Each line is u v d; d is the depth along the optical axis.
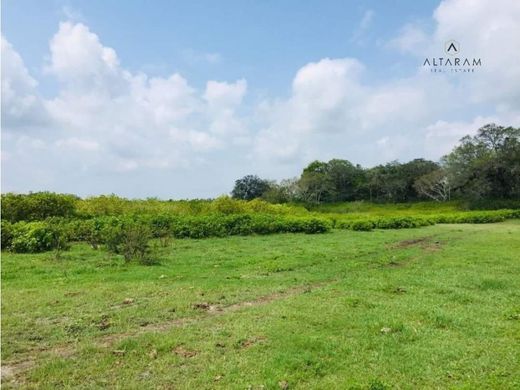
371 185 84.31
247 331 7.46
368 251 18.20
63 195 24.55
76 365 6.15
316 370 5.93
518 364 6.18
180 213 28.14
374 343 6.94
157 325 8.06
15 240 16.94
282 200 73.19
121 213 26.47
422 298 9.84
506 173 65.81
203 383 5.57
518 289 10.89
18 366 6.23
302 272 13.31
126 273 12.78
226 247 19.06
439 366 6.11
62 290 10.39
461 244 21.50
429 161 87.81
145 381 5.66
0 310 8.69
